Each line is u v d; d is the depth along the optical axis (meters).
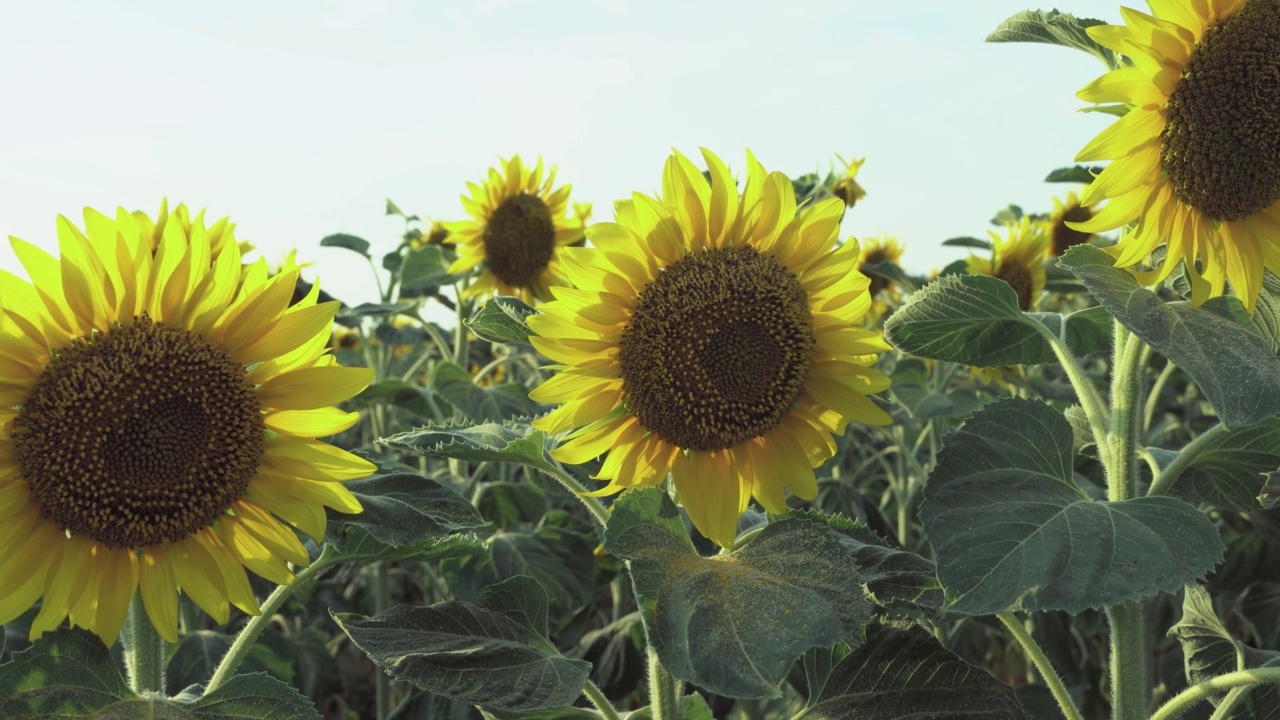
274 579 0.90
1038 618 1.65
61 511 0.84
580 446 0.89
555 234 2.14
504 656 0.87
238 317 0.89
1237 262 0.90
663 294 0.87
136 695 0.83
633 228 0.88
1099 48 0.94
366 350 2.34
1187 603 1.14
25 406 0.84
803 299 0.89
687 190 0.88
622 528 0.80
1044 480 0.84
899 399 1.88
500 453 0.91
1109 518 0.80
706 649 0.72
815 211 0.90
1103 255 0.92
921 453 2.26
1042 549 0.77
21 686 0.79
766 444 0.90
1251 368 0.79
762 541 0.83
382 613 0.90
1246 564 1.59
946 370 2.10
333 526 0.91
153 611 0.87
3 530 0.83
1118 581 0.74
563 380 0.88
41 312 0.83
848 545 0.96
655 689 0.89
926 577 0.91
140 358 0.85
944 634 1.64
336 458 0.89
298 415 0.91
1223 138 0.86
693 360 0.86
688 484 0.89
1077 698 1.67
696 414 0.87
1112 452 0.93
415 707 1.38
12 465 0.84
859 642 0.73
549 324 0.87
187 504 0.86
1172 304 0.86
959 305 1.03
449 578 1.53
